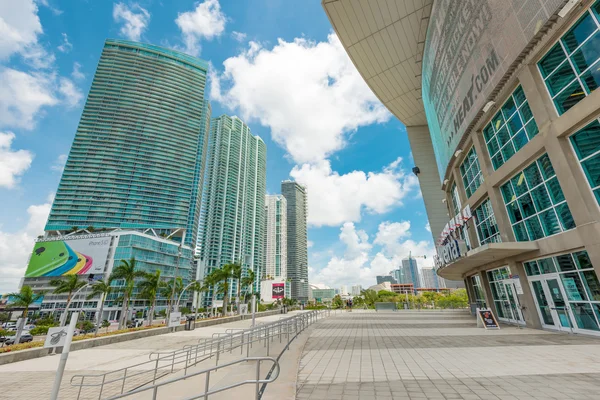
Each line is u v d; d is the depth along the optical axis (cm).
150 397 687
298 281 18400
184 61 13900
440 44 2164
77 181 10356
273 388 586
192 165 12494
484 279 1927
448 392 541
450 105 2045
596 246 965
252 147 17800
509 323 1582
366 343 1160
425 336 1304
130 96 12031
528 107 1304
